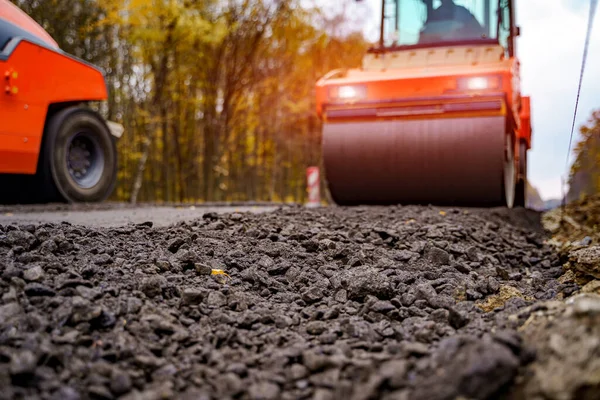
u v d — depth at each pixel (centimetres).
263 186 2442
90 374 159
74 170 690
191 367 171
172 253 272
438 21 598
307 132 2197
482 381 140
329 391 155
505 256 367
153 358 171
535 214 663
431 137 528
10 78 554
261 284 251
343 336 201
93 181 704
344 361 168
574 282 298
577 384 133
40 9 1170
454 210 482
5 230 264
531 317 187
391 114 536
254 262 276
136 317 193
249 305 227
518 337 161
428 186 550
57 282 205
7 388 147
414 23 605
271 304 233
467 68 532
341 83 550
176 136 1734
